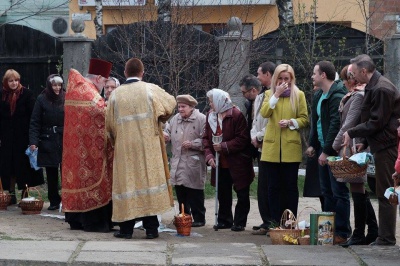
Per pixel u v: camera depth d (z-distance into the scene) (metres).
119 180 10.86
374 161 10.10
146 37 18.73
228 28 18.56
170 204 11.02
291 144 11.50
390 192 9.38
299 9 20.61
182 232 11.52
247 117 12.52
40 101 13.92
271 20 25.30
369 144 10.05
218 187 12.53
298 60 19.22
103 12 25.05
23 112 14.41
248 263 9.20
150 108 10.91
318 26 19.44
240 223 12.34
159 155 10.96
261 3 24.88
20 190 15.82
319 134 11.17
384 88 9.80
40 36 19.73
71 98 11.51
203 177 12.77
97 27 23.97
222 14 23.80
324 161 10.90
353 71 10.04
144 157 10.85
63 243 10.18
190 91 18.66
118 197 10.87
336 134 10.78
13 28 19.83
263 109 11.54
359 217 10.41
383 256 9.48
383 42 19.17
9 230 11.60
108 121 11.02
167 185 11.03
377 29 23.95
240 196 12.30
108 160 11.46
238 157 12.27
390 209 10.04
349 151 10.47
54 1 27.61
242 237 11.72
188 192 12.80
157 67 18.58
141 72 11.20
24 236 10.97
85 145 11.44
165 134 12.90
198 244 10.25
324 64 10.98
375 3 23.95
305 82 19.06
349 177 10.09
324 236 10.41
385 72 18.97
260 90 12.43
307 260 9.31
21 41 19.81
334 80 11.03
